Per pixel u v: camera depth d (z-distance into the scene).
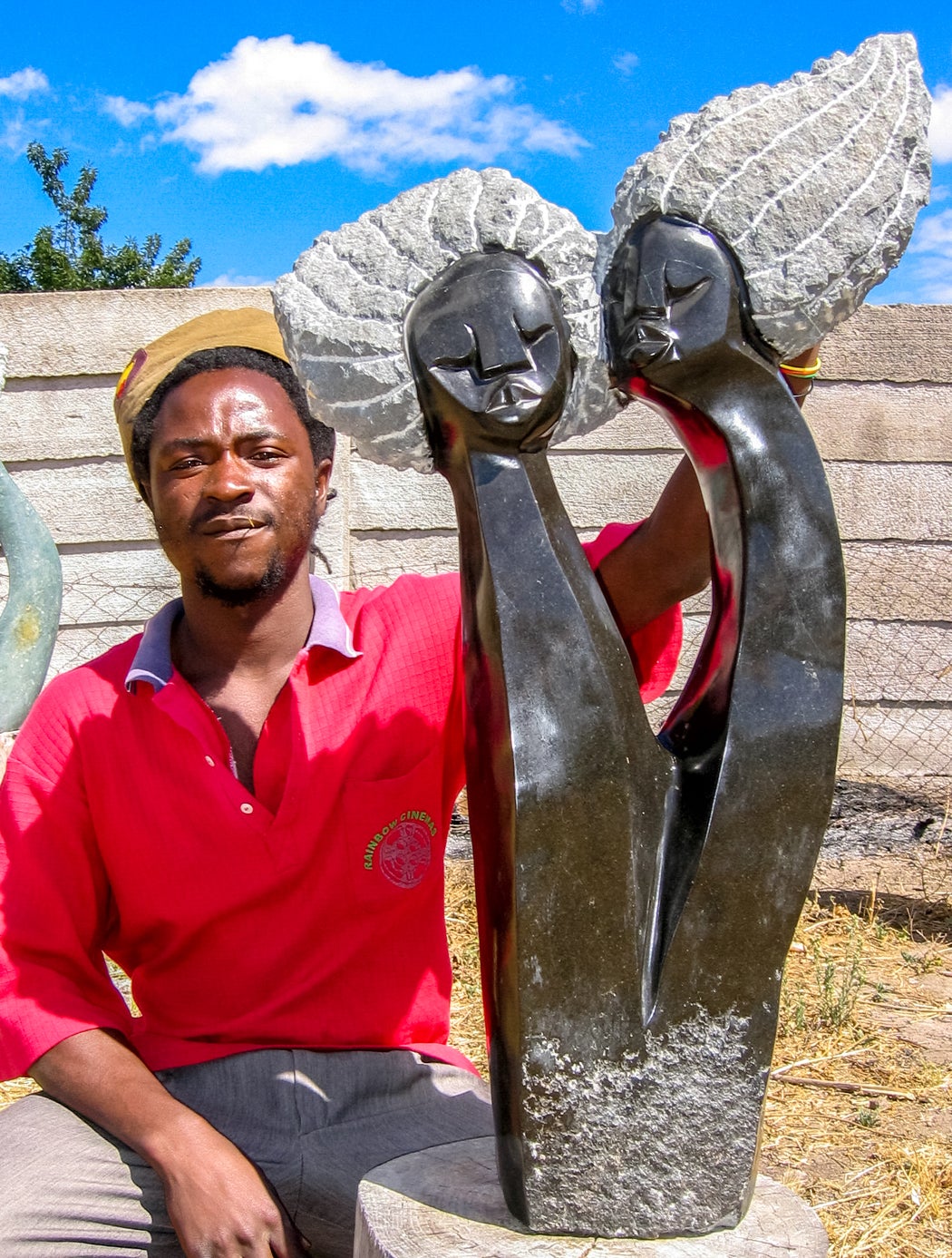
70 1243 1.40
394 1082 1.55
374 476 4.32
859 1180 2.26
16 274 17.27
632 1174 1.13
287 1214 1.36
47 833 1.60
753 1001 1.14
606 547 1.55
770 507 1.16
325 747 1.60
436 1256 1.10
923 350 4.39
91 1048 1.46
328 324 1.11
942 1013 3.07
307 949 1.58
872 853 4.39
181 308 4.24
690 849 1.14
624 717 1.14
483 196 1.11
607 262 1.16
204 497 1.58
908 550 4.47
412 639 1.69
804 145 1.12
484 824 1.15
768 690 1.15
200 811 1.57
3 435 4.24
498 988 1.14
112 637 4.32
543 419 1.11
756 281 1.12
